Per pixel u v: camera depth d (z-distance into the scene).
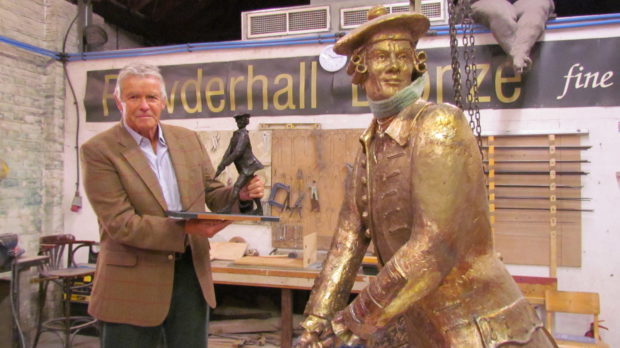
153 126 1.74
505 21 3.07
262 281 3.17
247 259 3.41
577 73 3.24
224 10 6.01
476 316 1.00
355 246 1.18
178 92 3.96
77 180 4.20
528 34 3.07
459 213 0.93
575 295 2.95
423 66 1.07
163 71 4.00
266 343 3.48
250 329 3.60
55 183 4.16
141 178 1.71
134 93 1.69
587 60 3.23
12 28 3.87
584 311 2.93
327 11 3.73
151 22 5.40
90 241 3.92
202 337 1.82
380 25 1.01
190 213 1.54
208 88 3.91
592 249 3.22
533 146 3.29
